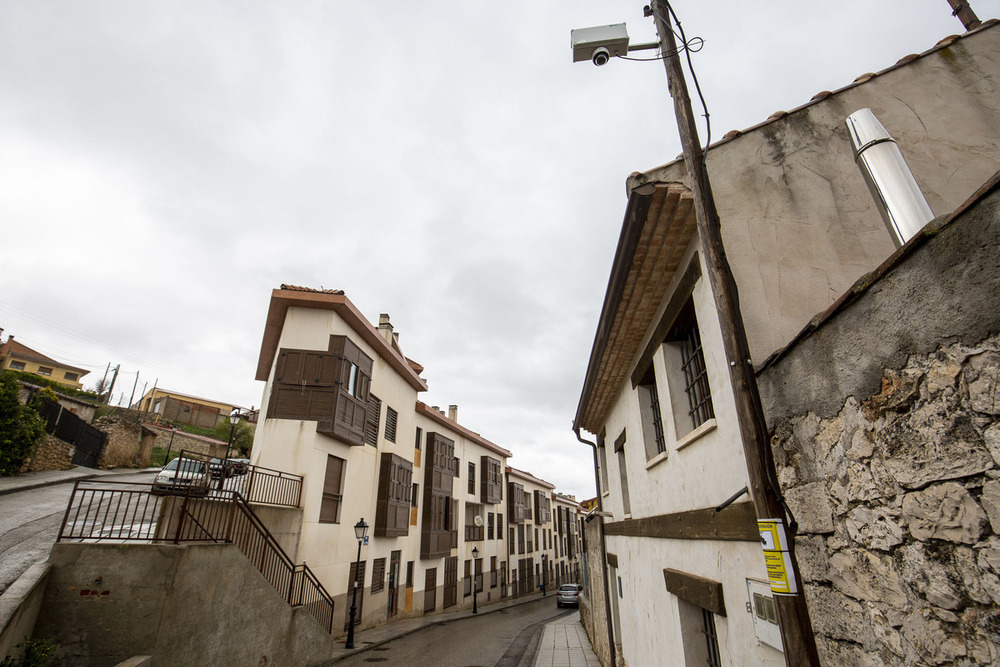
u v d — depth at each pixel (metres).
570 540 53.44
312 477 13.39
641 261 4.84
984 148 4.24
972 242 1.65
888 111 4.42
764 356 3.45
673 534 5.14
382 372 19.05
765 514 2.39
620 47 3.44
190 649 6.64
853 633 2.35
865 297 2.21
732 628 3.68
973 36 4.70
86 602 6.10
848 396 2.34
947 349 1.76
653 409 6.79
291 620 9.48
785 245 3.87
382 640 14.73
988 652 1.63
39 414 19.91
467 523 30.11
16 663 5.34
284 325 15.01
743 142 4.33
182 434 33.12
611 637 10.11
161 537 7.13
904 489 2.00
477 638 16.45
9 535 9.55
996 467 1.58
